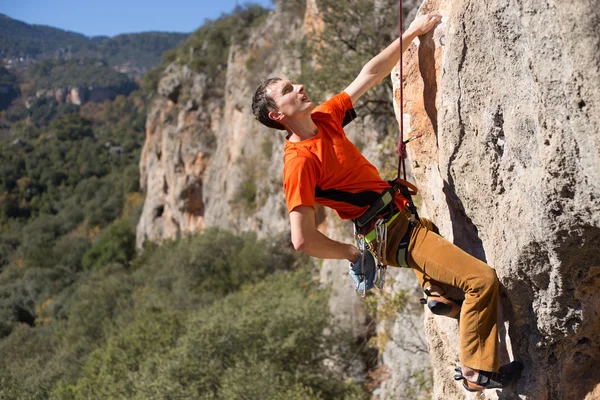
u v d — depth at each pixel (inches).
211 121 1598.2
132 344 551.5
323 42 614.9
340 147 113.5
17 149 3614.7
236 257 975.6
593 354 109.8
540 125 89.4
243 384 402.6
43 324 1526.8
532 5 86.4
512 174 101.7
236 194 1235.2
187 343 466.0
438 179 131.6
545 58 85.2
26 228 2955.2
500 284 110.0
